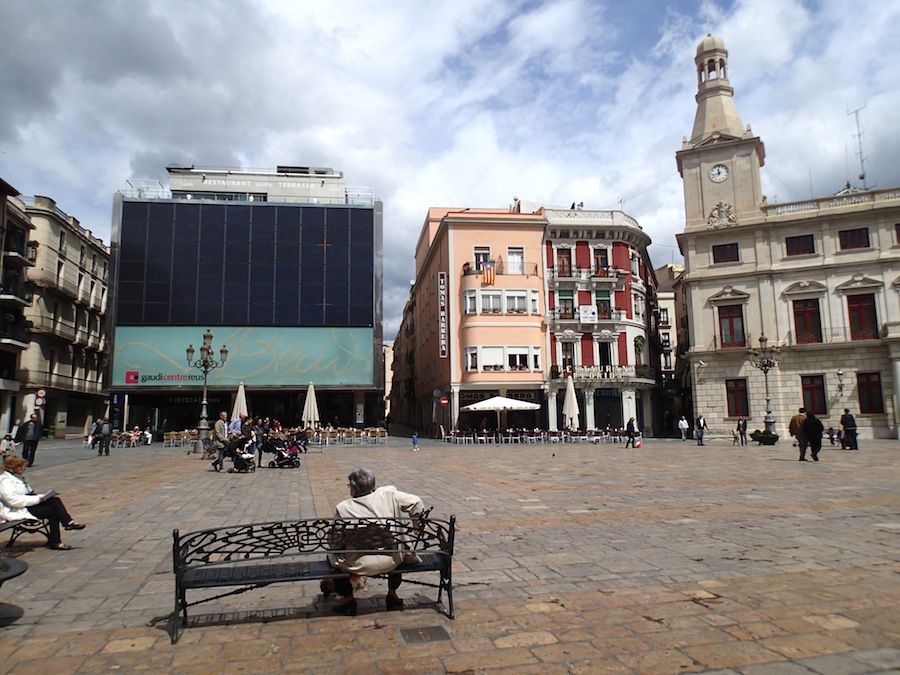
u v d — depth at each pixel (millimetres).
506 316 43156
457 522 8914
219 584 4422
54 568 6523
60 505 7520
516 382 42500
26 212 44156
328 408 44750
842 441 27844
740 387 40062
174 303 42188
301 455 27047
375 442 38094
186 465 20969
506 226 44781
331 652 4094
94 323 54969
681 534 7789
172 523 9250
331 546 4840
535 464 20438
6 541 7965
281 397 44906
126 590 5691
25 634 4504
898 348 35031
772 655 3906
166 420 44344
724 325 40906
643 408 45719
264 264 43219
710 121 42906
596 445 35031
